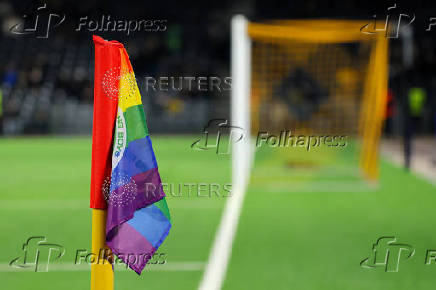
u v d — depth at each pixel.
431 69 62.94
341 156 39.72
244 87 24.12
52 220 19.36
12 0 71.56
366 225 18.00
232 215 19.53
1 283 12.21
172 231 17.27
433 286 11.88
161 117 62.47
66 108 61.97
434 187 25.42
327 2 71.25
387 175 29.33
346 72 42.03
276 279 12.37
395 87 35.75
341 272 12.89
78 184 28.06
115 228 7.41
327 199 22.83
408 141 30.66
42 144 52.44
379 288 11.73
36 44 73.38
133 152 7.40
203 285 11.94
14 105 62.62
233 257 14.20
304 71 43.03
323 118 41.31
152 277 12.55
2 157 40.91
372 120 27.34
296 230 17.30
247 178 28.50
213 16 75.38
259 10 74.31
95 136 7.35
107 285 7.57
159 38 72.50
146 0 73.88
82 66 70.94
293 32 26.00
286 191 24.86
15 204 22.59
